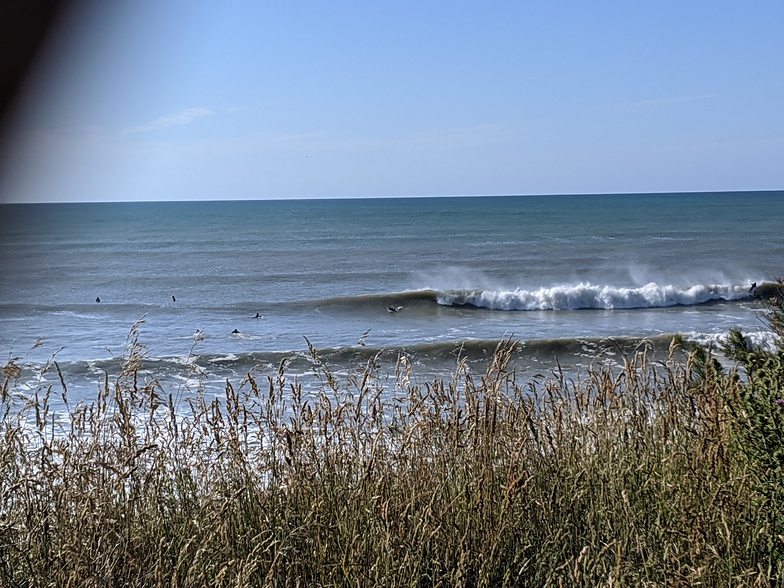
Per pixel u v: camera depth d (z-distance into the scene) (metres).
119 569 3.67
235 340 21.53
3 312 28.52
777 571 3.78
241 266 48.44
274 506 4.41
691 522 4.11
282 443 4.97
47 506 4.21
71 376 14.79
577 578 3.67
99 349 20.58
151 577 3.61
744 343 6.03
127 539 3.82
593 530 4.22
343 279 40.47
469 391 5.50
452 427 5.07
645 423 5.50
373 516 4.11
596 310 27.08
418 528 4.02
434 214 121.25
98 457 4.75
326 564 3.90
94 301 31.95
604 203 166.00
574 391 6.04
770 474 4.13
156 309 28.70
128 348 5.75
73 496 4.10
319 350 17.75
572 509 4.48
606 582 3.64
